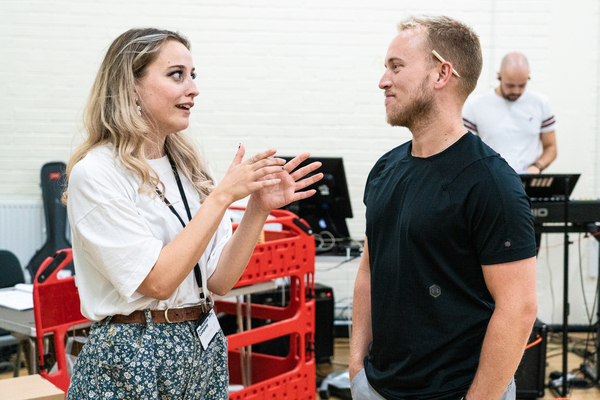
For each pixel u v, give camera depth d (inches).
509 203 44.5
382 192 52.7
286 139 164.2
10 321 78.7
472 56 49.3
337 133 164.6
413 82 49.1
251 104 162.7
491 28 161.0
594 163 162.4
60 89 159.8
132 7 158.7
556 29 159.9
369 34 161.9
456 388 47.6
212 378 52.3
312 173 126.0
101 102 48.9
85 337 87.7
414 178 49.7
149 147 51.4
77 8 158.1
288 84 162.9
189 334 49.1
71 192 46.6
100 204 45.2
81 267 48.9
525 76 135.6
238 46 161.2
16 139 159.9
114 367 45.9
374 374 52.5
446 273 47.3
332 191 126.8
